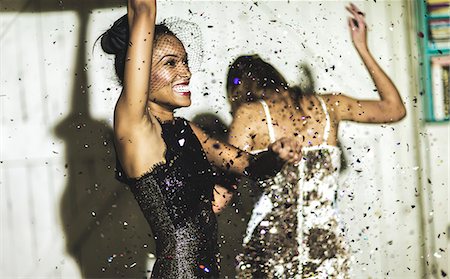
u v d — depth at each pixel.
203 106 4.41
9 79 4.32
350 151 4.57
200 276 2.65
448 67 4.65
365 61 3.76
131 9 2.54
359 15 3.85
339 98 3.60
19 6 4.32
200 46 3.64
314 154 3.44
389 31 4.63
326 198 3.43
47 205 4.35
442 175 4.68
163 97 2.74
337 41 4.57
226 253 4.25
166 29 2.83
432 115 4.68
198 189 2.69
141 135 2.58
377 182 4.59
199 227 2.67
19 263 4.32
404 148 4.63
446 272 4.64
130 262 4.41
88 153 4.38
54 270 4.36
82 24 4.36
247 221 4.22
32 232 4.34
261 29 4.50
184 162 2.67
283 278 3.38
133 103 2.52
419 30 4.64
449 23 4.63
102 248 4.39
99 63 4.37
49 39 4.35
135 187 2.64
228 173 3.04
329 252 3.41
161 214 2.61
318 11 4.55
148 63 2.52
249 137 3.42
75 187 4.37
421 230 4.64
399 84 4.65
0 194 4.30
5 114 4.32
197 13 4.43
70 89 4.36
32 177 4.34
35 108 4.34
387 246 4.59
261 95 3.52
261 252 3.40
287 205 3.39
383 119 3.65
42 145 4.35
